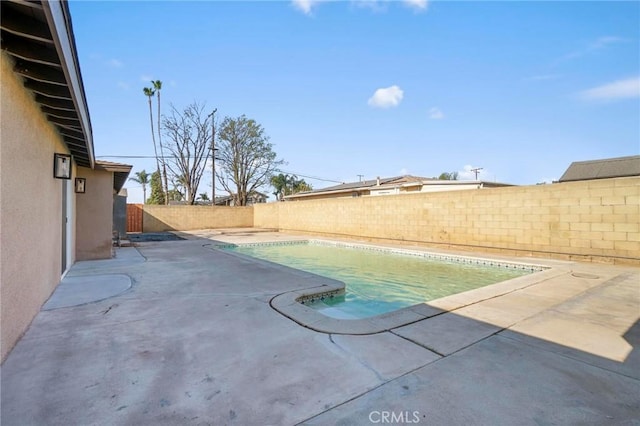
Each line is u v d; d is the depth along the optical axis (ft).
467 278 24.27
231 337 9.45
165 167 85.87
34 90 9.50
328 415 5.75
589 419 5.72
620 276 19.21
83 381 6.87
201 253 29.43
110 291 14.90
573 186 25.81
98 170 25.64
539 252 27.68
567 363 7.92
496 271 26.16
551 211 27.04
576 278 18.67
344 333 9.79
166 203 85.30
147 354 8.27
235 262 23.93
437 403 6.16
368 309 16.69
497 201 30.63
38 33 6.62
